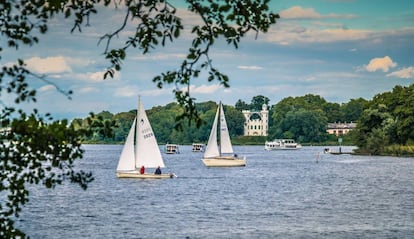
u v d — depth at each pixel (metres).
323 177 179.38
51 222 83.94
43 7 21.78
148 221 84.88
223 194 127.00
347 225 79.88
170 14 22.06
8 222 23.44
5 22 22.02
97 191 131.75
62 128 21.42
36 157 21.58
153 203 109.31
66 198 117.00
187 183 154.50
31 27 22.00
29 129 21.02
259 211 95.88
